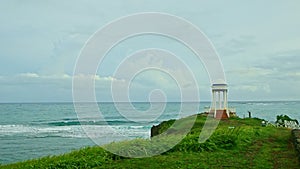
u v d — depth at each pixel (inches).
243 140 564.1
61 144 1291.8
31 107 4736.7
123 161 442.6
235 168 403.5
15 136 1579.7
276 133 677.3
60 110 3887.8
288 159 450.3
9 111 3698.3
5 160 977.5
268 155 475.5
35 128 1953.7
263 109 3314.5
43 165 406.3
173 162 431.2
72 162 414.9
